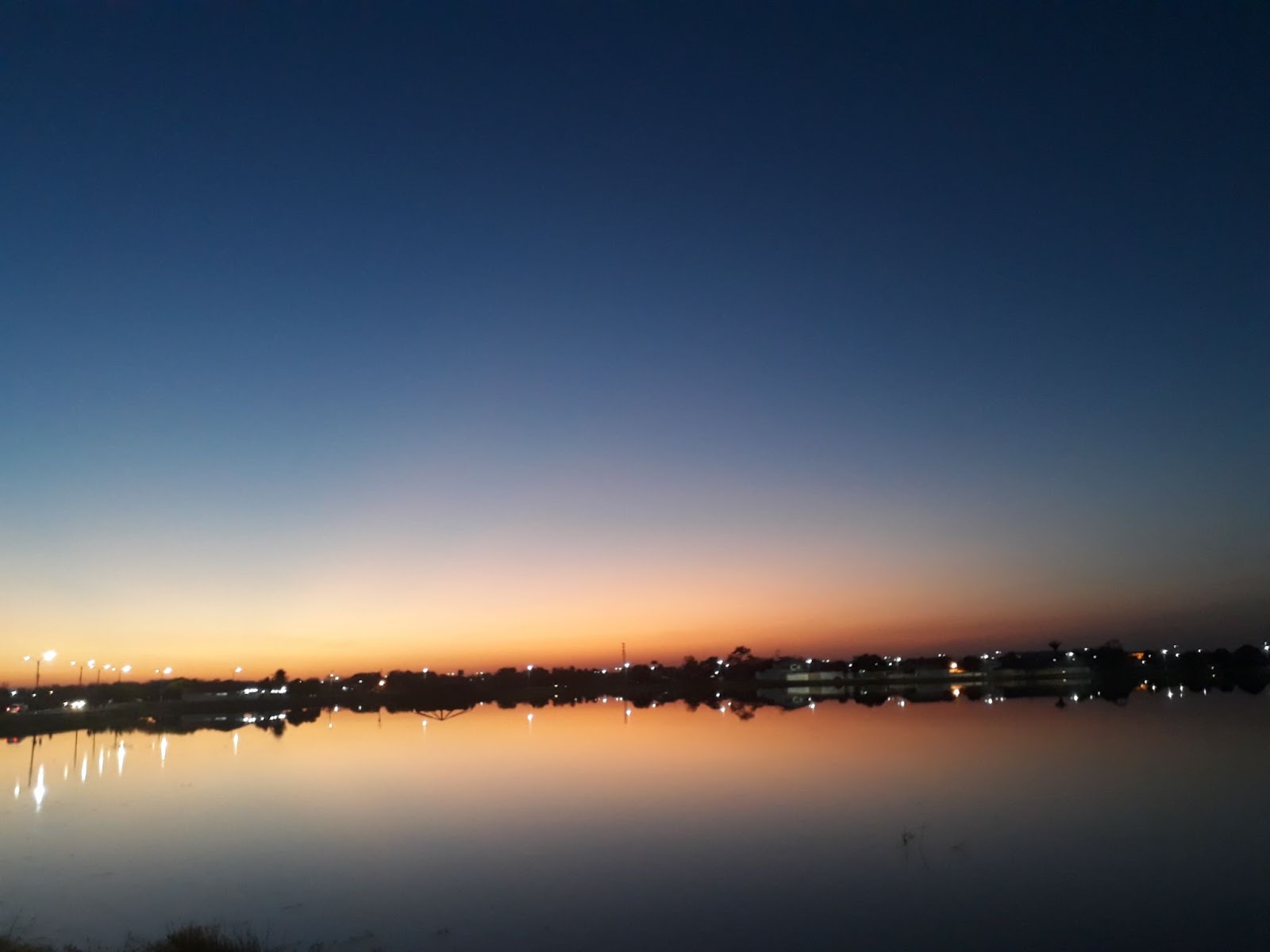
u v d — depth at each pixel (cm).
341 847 2919
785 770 4294
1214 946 1877
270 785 4453
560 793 3847
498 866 2597
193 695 17938
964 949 1877
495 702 15762
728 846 2745
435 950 1922
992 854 2566
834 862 2528
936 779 3834
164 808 3841
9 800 4166
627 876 2444
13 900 2367
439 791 4053
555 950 1908
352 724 10012
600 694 18850
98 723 10912
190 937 1881
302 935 2034
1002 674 19050
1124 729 5744
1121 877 2330
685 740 6022
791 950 1883
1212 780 3647
